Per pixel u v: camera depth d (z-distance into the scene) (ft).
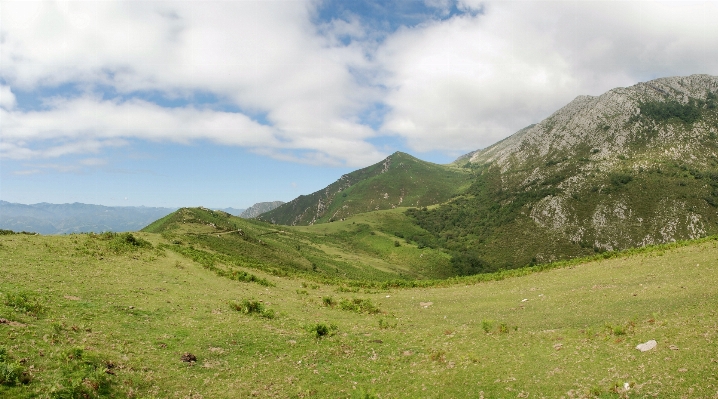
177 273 129.59
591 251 544.21
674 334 61.62
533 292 119.85
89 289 85.25
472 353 69.41
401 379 61.52
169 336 67.97
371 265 546.26
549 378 56.59
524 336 76.43
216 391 52.65
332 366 66.18
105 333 62.49
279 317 93.97
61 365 46.09
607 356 60.34
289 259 376.68
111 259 126.62
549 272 151.12
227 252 262.67
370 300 132.16
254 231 534.37
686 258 119.85
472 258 625.82
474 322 94.63
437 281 170.71
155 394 48.14
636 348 60.64
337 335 82.89
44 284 81.61
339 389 57.41
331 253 570.87
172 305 87.15
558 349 66.85
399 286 169.27
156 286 103.40
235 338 73.05
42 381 41.52
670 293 88.53
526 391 53.93
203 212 472.03
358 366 66.80
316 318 98.48
